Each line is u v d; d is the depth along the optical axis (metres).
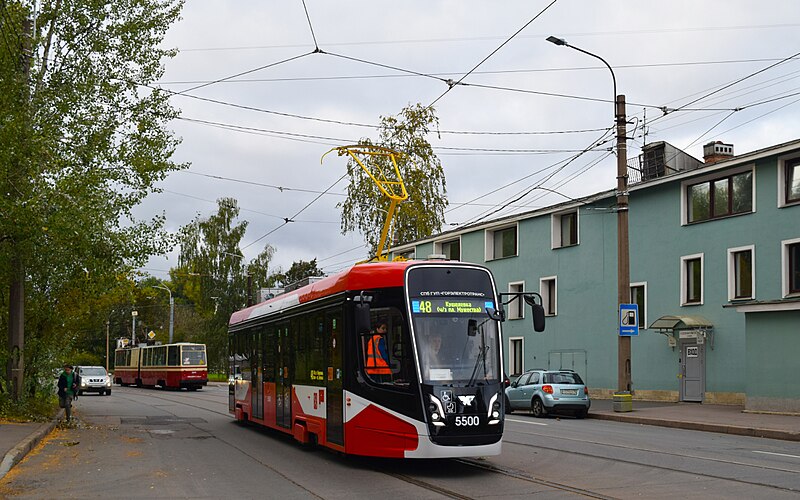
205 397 44.56
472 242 45.47
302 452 16.55
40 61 22.36
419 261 13.76
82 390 46.34
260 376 20.78
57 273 23.31
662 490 11.01
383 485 11.91
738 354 29.25
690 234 31.64
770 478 12.11
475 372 13.02
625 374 27.27
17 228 20.11
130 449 17.22
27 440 16.77
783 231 27.89
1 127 20.41
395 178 49.44
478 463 14.05
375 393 13.25
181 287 92.81
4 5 21.58
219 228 71.25
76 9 23.08
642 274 33.84
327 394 14.88
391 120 50.06
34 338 25.62
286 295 19.00
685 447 16.77
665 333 31.94
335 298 14.70
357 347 13.77
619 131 27.81
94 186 21.45
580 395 27.17
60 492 11.47
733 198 30.22
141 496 11.12
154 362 58.44
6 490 11.62
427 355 12.87
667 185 32.84
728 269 29.88
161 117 23.61
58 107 22.02
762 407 25.83
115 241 21.69
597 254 36.66
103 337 95.00
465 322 13.27
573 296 38.03
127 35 23.30
